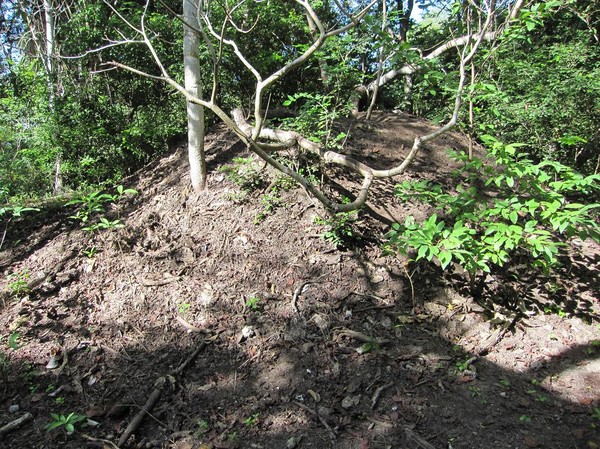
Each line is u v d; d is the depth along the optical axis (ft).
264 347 8.99
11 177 16.57
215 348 9.05
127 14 17.79
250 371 8.54
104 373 8.64
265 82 8.05
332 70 14.39
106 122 16.60
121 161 16.56
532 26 10.04
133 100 17.79
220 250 11.16
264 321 9.52
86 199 11.96
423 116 20.06
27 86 17.42
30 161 17.12
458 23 13.23
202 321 9.61
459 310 9.86
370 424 7.40
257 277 10.48
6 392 8.30
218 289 10.25
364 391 8.04
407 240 8.23
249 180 12.59
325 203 9.21
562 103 14.92
